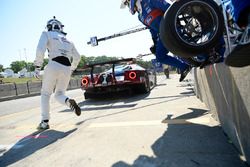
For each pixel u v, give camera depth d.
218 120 3.12
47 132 3.59
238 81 1.91
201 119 3.47
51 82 3.92
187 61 3.77
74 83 20.25
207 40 2.71
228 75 2.20
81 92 13.34
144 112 4.48
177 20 2.81
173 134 2.87
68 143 2.91
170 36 2.71
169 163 2.06
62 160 2.37
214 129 2.92
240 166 1.89
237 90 1.97
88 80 6.96
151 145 2.56
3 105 9.34
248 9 1.93
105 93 7.36
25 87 15.66
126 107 5.29
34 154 2.63
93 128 3.54
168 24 2.71
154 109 4.71
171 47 2.78
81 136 3.17
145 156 2.27
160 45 3.78
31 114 5.70
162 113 4.22
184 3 2.70
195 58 3.43
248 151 1.87
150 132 3.04
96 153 2.47
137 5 3.63
